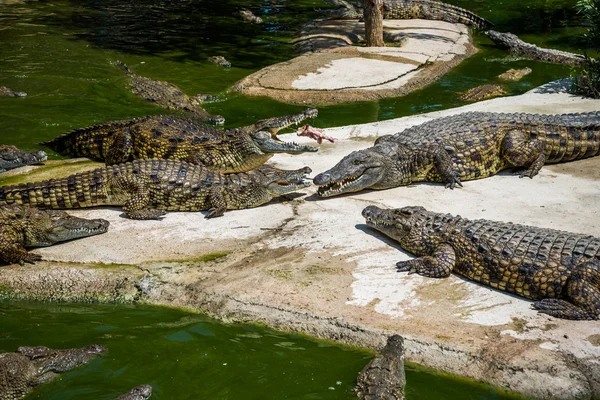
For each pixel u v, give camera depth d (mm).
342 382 5496
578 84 12703
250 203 8320
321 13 22281
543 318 5914
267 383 5504
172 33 19344
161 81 14227
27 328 6336
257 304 6371
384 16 21078
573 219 7562
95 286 6863
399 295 6324
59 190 8125
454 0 24656
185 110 12695
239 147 9391
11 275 6988
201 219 8055
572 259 6059
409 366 5652
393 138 9109
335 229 7625
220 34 19375
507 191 8492
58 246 7461
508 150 8922
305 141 10617
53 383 5613
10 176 9523
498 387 5375
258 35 19328
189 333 6215
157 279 6844
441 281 6543
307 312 6180
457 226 6719
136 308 6676
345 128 11125
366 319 6016
